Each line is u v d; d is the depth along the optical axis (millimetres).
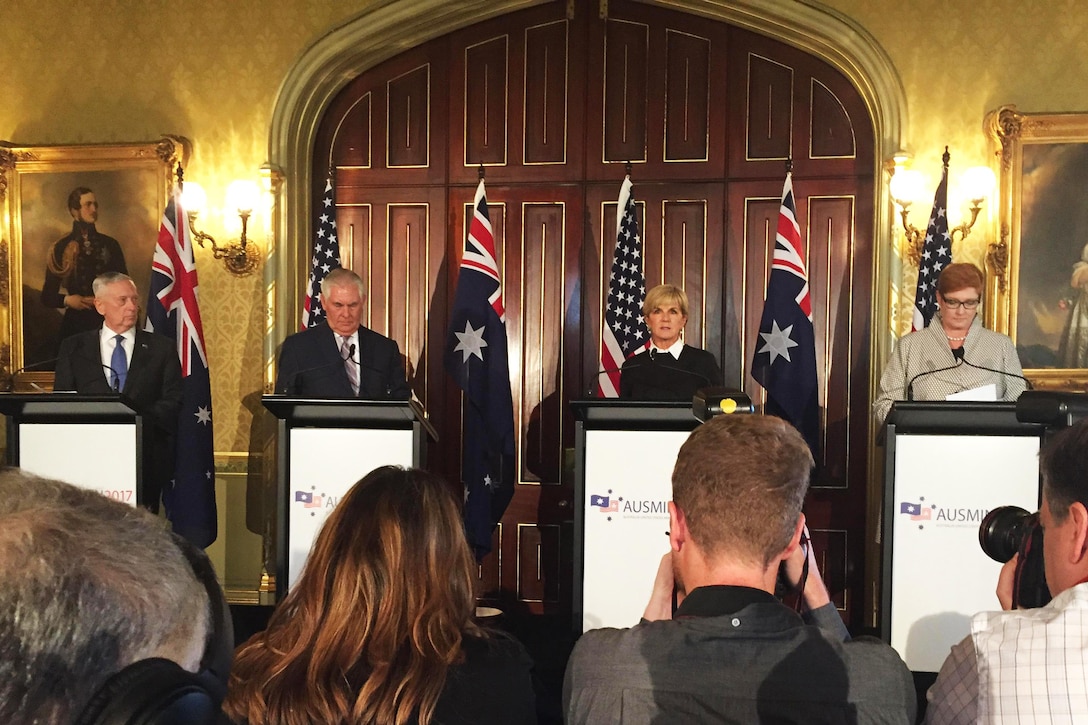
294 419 3225
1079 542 1199
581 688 1211
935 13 4996
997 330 4891
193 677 521
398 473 1387
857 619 5180
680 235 5371
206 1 5535
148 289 5535
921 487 2789
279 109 5445
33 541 503
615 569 2928
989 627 1209
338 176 5656
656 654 1194
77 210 5578
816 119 5273
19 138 5684
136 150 5508
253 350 5473
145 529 559
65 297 5598
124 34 5598
